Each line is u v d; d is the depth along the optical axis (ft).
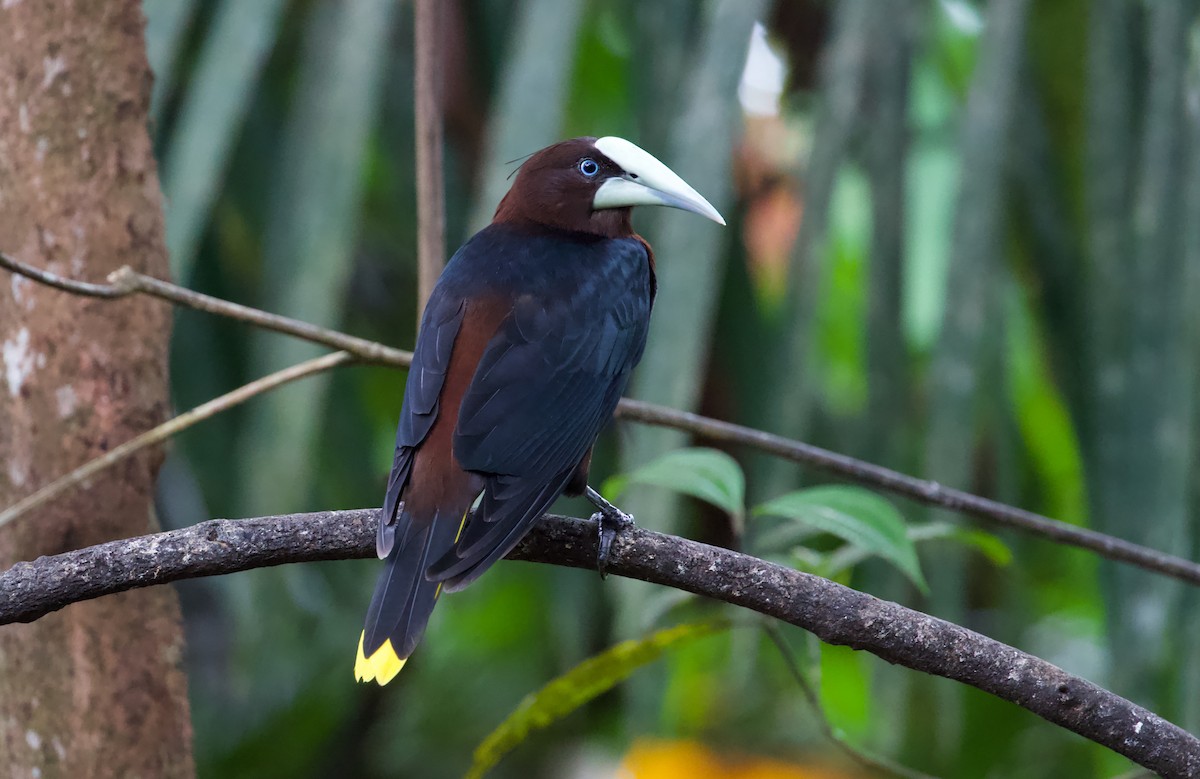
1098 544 26.12
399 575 20.48
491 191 28.91
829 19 36.06
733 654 35.94
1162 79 30.81
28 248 23.39
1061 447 42.14
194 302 22.21
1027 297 36.47
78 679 23.18
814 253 30.40
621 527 21.57
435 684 42.63
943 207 41.60
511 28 35.63
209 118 28.99
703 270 28.25
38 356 23.36
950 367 29.37
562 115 29.25
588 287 25.45
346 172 29.58
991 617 41.22
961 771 39.11
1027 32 34.17
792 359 30.30
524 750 42.06
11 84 23.49
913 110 31.91
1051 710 18.66
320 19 30.35
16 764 23.32
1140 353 30.71
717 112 29.07
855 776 40.45
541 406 23.27
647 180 27.78
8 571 18.33
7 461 23.50
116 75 23.68
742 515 22.81
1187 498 30.89
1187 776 18.43
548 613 42.04
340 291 29.37
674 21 32.24
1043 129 35.47
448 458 22.15
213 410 22.62
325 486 37.86
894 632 18.99
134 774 23.35
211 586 43.80
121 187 23.79
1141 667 29.91
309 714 41.70
